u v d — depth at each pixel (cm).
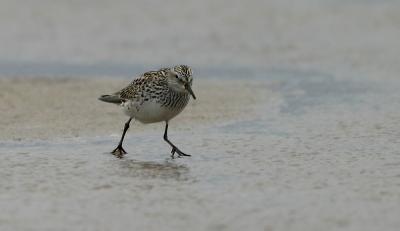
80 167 1251
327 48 2386
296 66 2214
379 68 2144
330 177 1177
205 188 1123
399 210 1005
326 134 1488
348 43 2428
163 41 2489
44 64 2227
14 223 979
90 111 1691
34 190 1119
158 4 2916
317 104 1786
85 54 2342
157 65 2233
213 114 1672
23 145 1400
